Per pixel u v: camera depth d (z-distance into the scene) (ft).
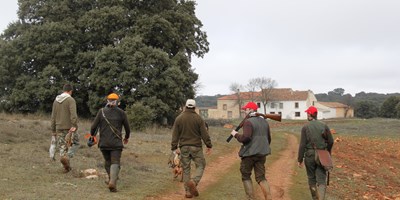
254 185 34.58
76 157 40.16
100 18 116.98
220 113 349.41
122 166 37.76
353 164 55.52
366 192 38.52
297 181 38.01
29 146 44.47
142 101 108.78
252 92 323.57
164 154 51.39
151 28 116.78
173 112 120.47
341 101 421.18
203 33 143.43
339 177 43.21
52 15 127.44
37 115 112.27
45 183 27.48
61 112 31.45
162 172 37.14
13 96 123.03
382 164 61.16
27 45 121.60
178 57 120.16
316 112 27.25
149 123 93.09
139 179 32.40
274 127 173.78
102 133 26.86
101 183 29.12
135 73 110.52
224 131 105.40
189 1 138.62
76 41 122.83
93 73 113.19
